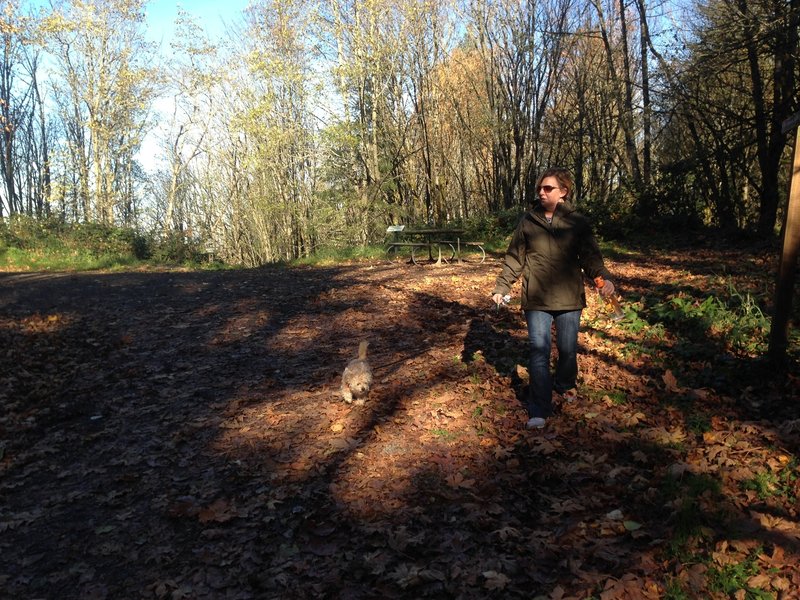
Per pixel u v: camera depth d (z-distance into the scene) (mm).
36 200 39750
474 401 5207
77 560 3434
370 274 12820
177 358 7402
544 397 4551
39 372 7152
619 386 5348
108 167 30500
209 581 3133
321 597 2932
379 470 4148
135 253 20672
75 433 5344
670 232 15500
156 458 4699
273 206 26766
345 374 5324
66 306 10305
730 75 14750
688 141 17703
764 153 13469
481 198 31578
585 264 4480
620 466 3908
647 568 2896
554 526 3354
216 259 25688
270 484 4109
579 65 23000
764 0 11766
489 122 23641
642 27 16953
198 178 38156
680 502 3328
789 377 4988
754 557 2912
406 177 26047
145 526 3734
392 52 23109
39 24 22625
